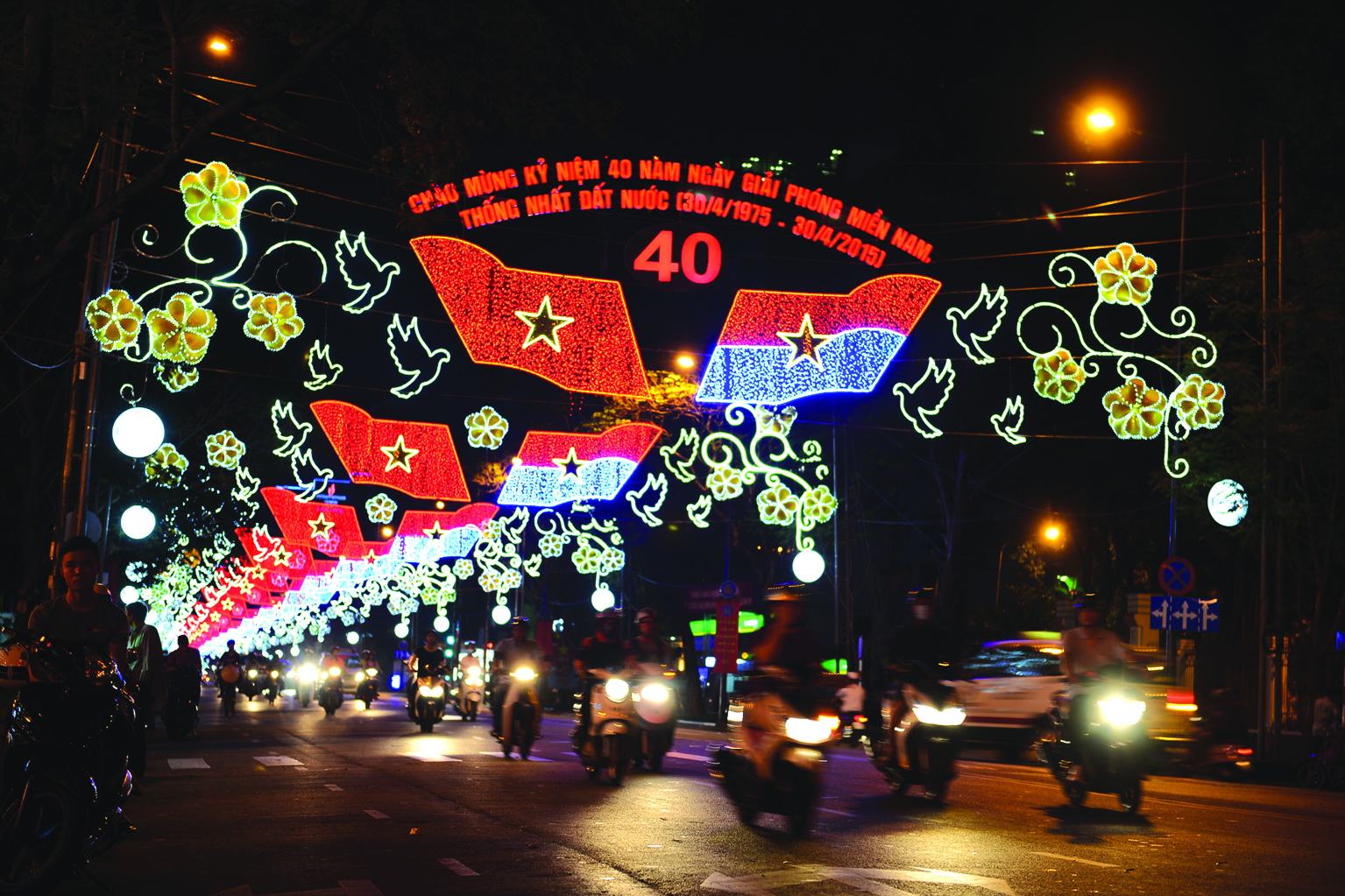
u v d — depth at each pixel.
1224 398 24.41
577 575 67.94
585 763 15.85
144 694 11.17
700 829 11.33
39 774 7.65
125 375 30.56
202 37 12.05
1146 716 13.41
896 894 8.12
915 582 51.72
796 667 11.34
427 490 30.19
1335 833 11.98
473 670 37.28
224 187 13.95
